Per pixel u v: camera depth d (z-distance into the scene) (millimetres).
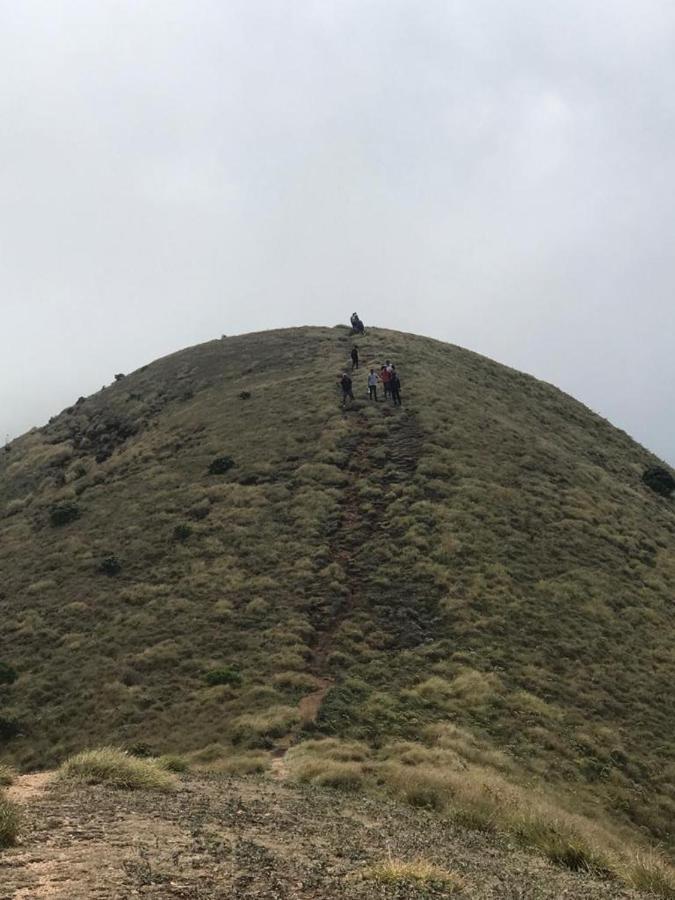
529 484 38906
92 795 10500
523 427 50938
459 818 11906
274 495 37688
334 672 22891
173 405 61156
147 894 5566
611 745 19719
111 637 27281
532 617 26266
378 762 16125
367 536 32906
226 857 7059
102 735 20938
